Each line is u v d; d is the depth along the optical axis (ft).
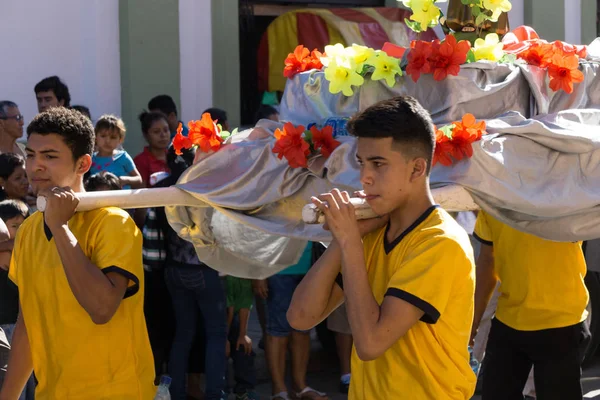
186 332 19.06
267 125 12.98
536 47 12.87
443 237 9.07
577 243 14.83
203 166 12.42
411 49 11.85
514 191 11.12
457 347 9.26
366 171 9.13
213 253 14.21
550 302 14.62
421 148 9.08
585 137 11.60
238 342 20.51
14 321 15.69
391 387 9.29
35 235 11.40
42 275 11.15
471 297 9.33
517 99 12.47
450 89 11.91
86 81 27.61
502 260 14.97
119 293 10.80
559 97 13.08
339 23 28.96
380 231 9.64
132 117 27.50
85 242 11.07
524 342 14.80
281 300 20.40
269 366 20.70
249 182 12.17
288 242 13.96
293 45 29.19
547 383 14.76
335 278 9.82
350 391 9.85
